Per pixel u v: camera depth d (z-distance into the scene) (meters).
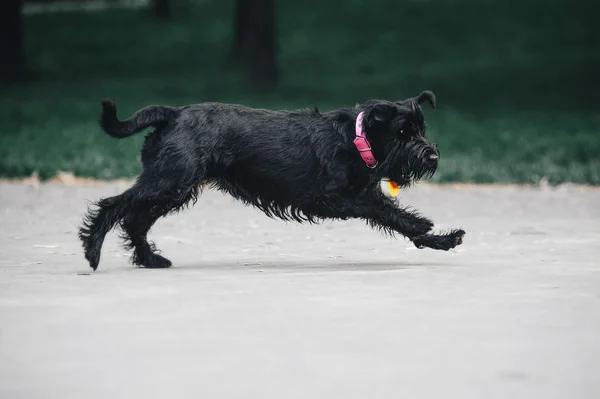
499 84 48.28
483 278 11.66
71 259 13.49
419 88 47.72
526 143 32.06
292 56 56.19
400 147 12.59
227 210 20.14
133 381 7.07
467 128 35.75
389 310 9.64
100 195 22.69
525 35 58.78
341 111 12.92
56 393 6.80
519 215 19.28
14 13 49.16
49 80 50.09
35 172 26.81
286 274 12.04
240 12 55.53
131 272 12.31
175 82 50.06
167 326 8.88
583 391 6.82
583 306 9.87
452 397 6.67
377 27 61.78
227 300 10.19
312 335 8.52
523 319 9.21
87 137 32.41
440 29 60.56
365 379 7.11
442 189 24.80
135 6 74.44
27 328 8.81
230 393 6.75
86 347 8.10
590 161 29.33
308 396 6.68
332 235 16.30
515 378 7.15
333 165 12.73
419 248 13.30
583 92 46.44
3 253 14.04
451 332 8.65
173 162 12.73
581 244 15.01
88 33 64.44
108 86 48.38
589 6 62.50
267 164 12.86
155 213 12.85
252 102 43.44
